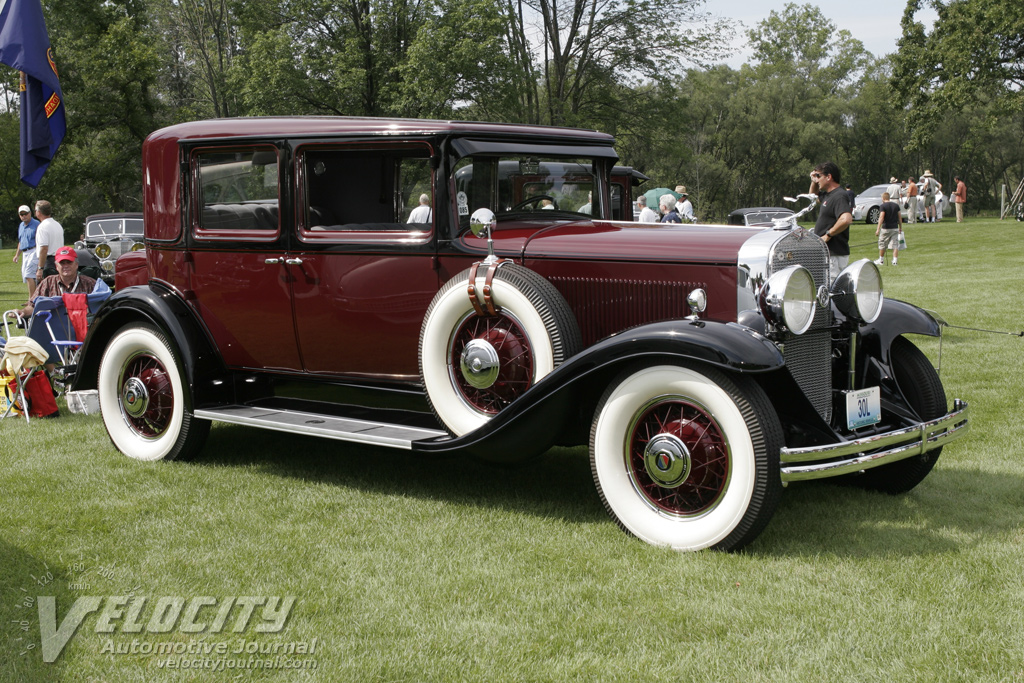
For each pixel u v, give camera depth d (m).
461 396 4.12
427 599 3.13
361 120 4.44
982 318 9.48
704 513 3.53
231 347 4.95
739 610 2.99
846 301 3.99
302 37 28.50
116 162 32.50
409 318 4.37
